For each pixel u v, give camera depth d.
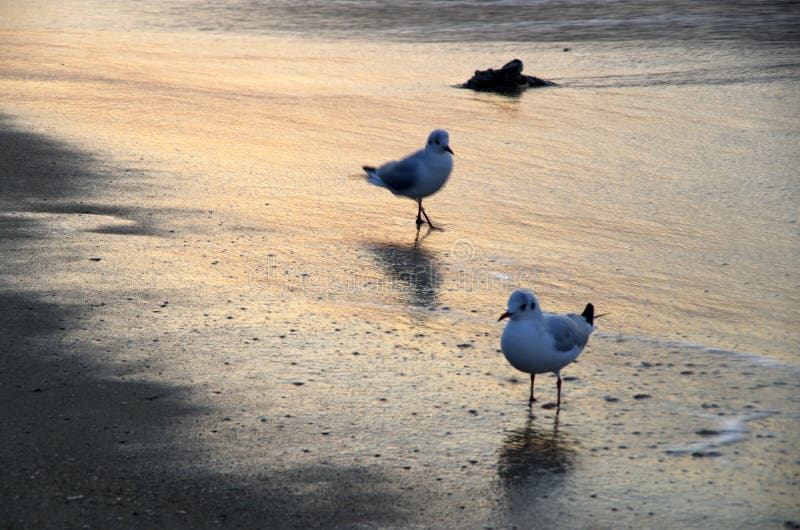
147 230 13.74
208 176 16.80
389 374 9.59
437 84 26.97
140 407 8.66
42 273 11.84
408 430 8.48
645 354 10.26
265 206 15.30
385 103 24.16
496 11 40.69
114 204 14.84
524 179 17.64
